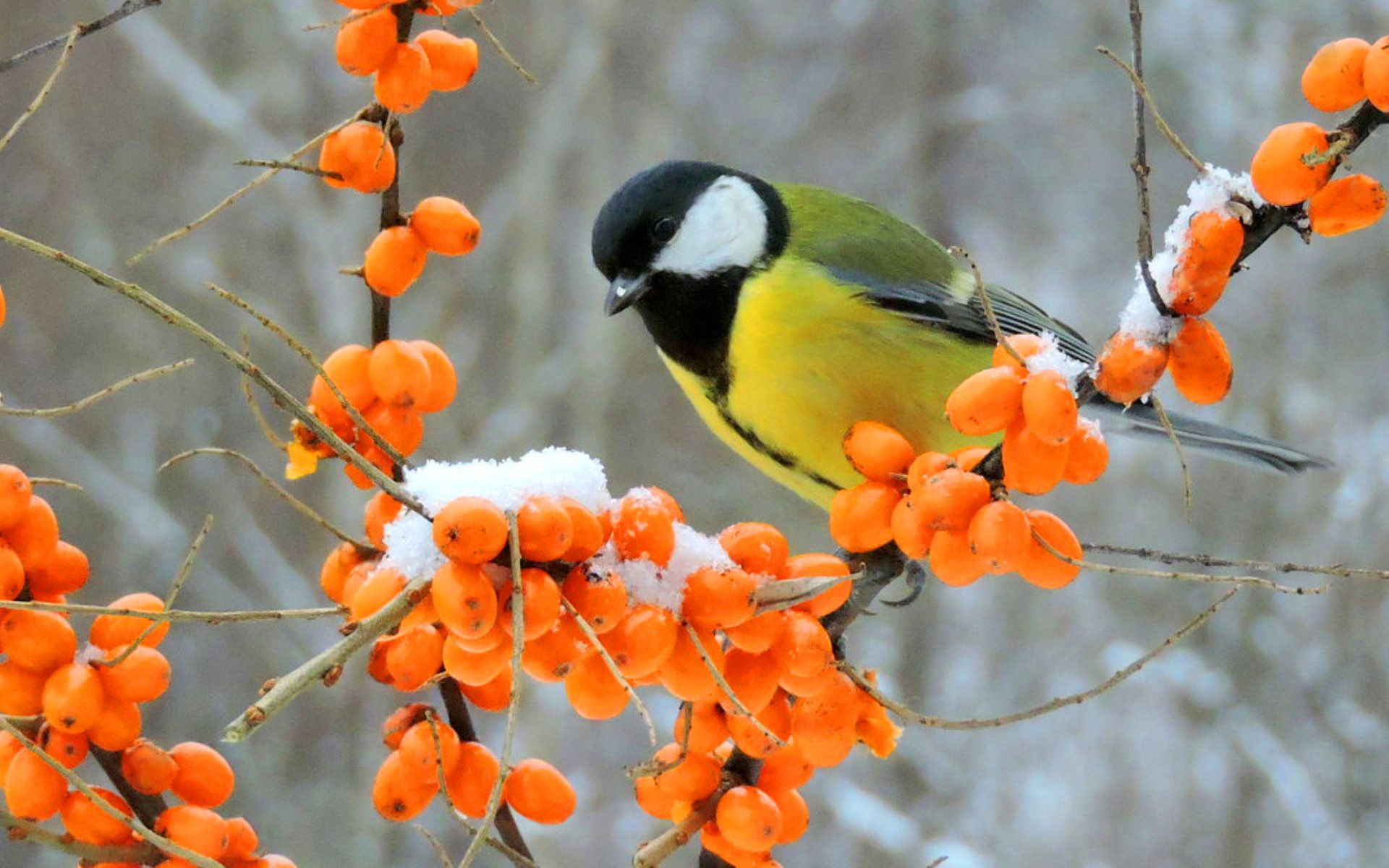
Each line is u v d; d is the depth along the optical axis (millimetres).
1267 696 13820
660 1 15977
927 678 15125
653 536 2703
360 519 13578
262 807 12602
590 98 15484
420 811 2988
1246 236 2676
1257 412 14109
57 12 13805
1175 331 2693
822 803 13438
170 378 13953
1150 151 15484
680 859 13586
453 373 3234
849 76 16781
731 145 16453
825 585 2732
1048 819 14219
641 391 16266
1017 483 2764
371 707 13055
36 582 2766
